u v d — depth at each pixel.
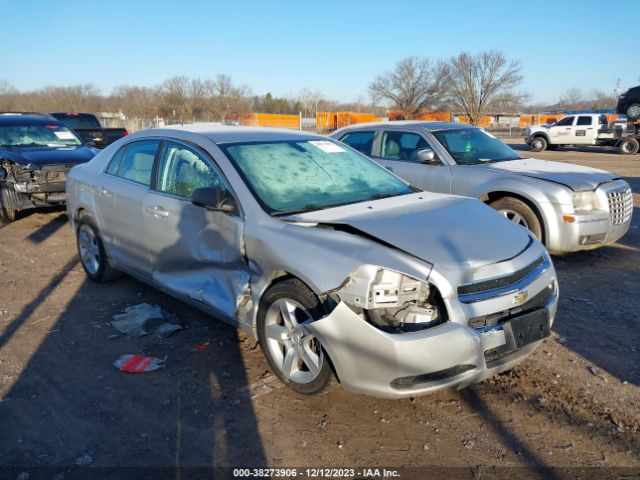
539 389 3.60
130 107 51.72
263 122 43.75
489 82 47.41
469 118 49.22
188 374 3.84
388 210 3.74
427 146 7.19
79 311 5.02
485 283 3.14
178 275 4.43
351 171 4.51
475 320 3.09
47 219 9.34
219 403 3.49
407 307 3.10
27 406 3.49
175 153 4.53
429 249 3.16
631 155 24.22
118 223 5.03
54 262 6.66
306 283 3.27
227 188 3.94
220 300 3.98
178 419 3.33
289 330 3.48
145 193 4.67
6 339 4.46
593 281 5.63
